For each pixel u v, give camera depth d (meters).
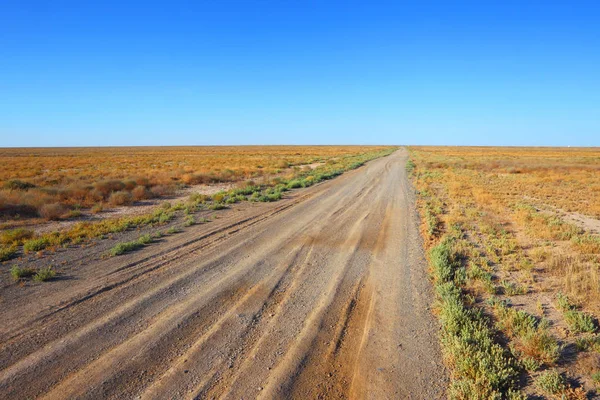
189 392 3.78
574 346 4.55
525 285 6.54
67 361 4.32
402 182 25.77
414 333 5.05
